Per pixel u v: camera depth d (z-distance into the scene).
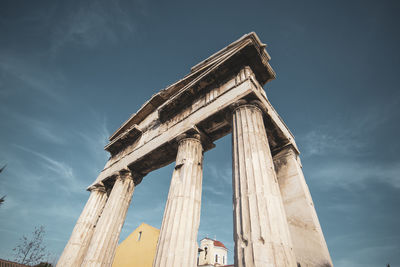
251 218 5.75
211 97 10.73
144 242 25.28
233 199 6.83
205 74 10.96
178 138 10.79
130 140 17.17
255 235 5.43
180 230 7.67
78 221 14.95
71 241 13.80
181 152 10.18
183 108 12.56
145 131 15.99
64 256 13.12
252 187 6.34
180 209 8.21
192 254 7.43
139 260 23.69
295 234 8.48
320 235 8.02
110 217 12.58
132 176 14.58
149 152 12.95
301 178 9.83
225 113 9.47
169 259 7.02
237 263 5.44
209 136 11.08
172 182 9.41
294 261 5.38
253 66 10.20
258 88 9.69
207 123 10.27
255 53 9.73
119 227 12.65
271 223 5.55
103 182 16.36
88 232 14.49
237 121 8.45
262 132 7.99
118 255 26.28
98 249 11.38
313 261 7.52
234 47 10.54
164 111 13.22
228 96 9.59
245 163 7.02
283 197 9.62
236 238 5.91
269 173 6.82
